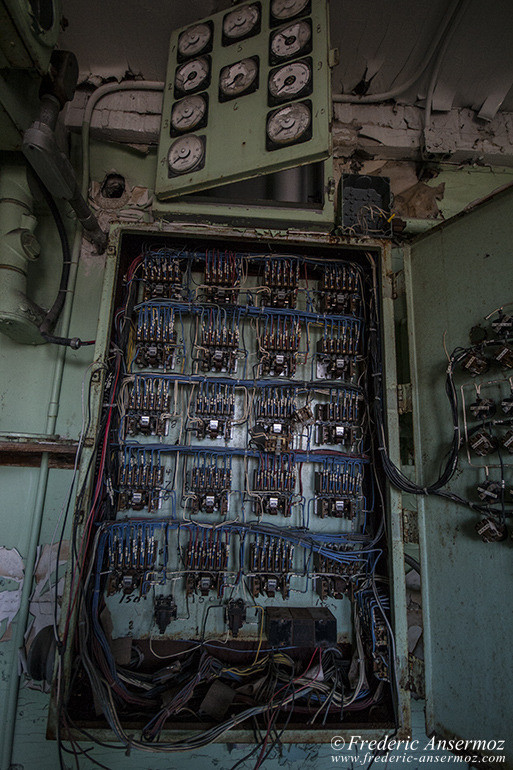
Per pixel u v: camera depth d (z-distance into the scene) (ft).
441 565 5.96
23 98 6.04
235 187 7.45
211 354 6.81
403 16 7.86
